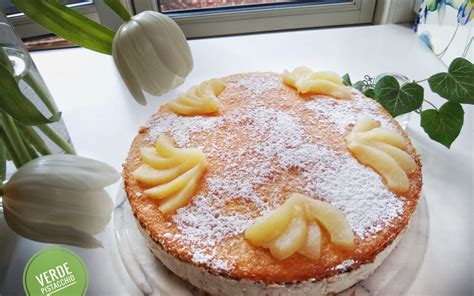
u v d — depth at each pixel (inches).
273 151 14.5
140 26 11.4
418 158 14.6
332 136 15.1
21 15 24.0
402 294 12.9
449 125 16.6
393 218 12.7
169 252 12.4
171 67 11.7
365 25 27.0
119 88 22.3
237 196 13.2
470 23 19.6
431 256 14.1
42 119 11.2
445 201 15.8
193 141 15.2
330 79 17.5
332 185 13.4
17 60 13.6
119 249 14.6
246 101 16.8
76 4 24.4
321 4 26.1
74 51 25.5
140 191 13.8
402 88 17.0
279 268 11.7
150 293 13.4
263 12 25.8
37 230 10.9
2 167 12.6
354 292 13.0
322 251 11.9
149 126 16.1
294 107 16.4
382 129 14.8
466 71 16.4
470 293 13.0
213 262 11.9
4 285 13.7
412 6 25.5
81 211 10.9
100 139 19.2
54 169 10.8
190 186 13.3
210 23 26.0
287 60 23.6
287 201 12.5
